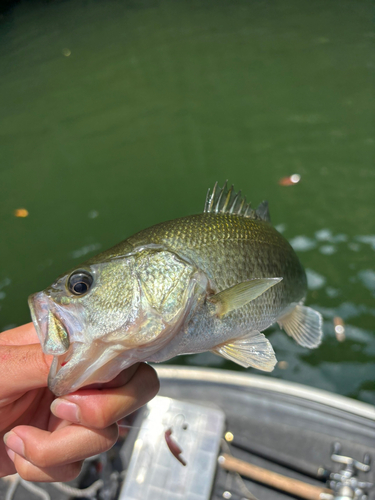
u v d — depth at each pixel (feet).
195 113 4.47
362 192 3.33
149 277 0.84
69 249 3.21
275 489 1.27
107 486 1.29
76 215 3.49
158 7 6.81
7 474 0.97
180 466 1.30
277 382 1.51
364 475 1.26
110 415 0.76
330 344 2.40
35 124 4.71
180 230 0.91
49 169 4.03
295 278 1.15
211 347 0.90
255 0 6.44
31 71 5.82
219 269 0.91
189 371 1.58
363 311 2.56
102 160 4.04
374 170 3.48
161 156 3.99
